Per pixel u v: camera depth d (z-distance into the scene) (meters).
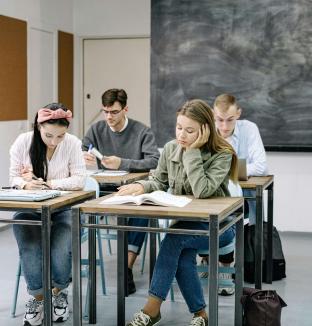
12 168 3.26
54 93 6.73
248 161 4.15
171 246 2.79
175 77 5.94
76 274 2.64
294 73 5.67
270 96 5.74
